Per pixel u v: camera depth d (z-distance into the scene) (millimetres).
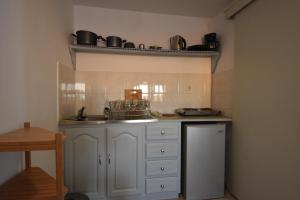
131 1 2162
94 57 2330
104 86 2359
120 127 1856
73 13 2232
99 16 2326
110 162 1846
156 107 2500
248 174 1814
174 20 2516
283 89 1416
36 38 1233
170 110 2537
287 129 1381
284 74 1408
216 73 2467
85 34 1998
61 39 1761
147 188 1933
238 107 1978
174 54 2389
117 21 2371
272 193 1521
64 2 1847
